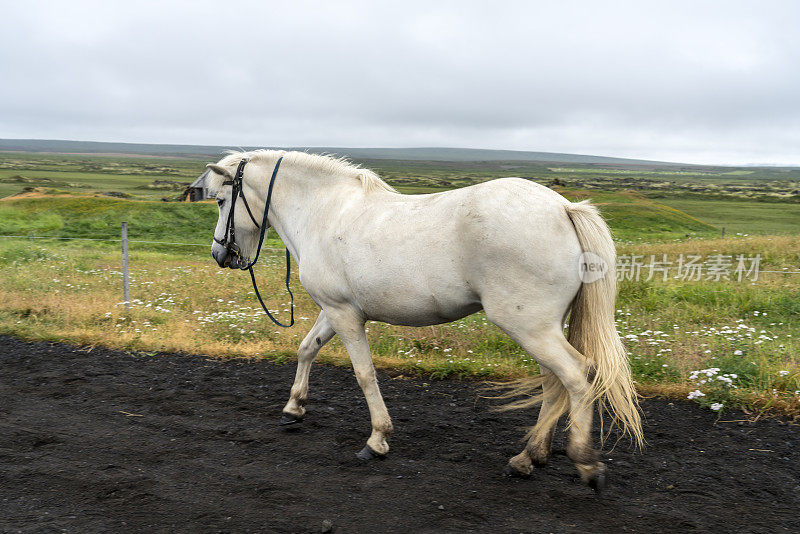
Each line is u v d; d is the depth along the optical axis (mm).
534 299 3275
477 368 5945
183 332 7426
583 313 3328
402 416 4914
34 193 29281
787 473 3744
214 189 4898
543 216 3279
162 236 23094
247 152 4828
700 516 3227
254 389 5637
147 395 5449
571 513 3285
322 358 6473
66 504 3414
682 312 8023
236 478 3764
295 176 4457
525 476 3748
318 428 4672
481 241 3322
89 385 5727
